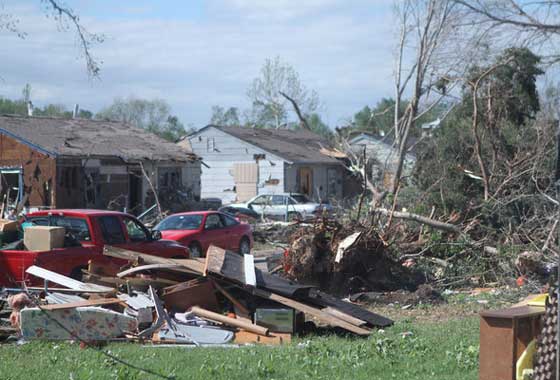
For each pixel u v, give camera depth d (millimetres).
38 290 11570
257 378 8305
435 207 21422
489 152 23828
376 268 17094
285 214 36438
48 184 32750
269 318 11266
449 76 28562
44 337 10250
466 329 11922
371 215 19578
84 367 8664
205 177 48031
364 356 9391
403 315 14062
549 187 20656
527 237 19469
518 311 7422
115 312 10648
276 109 78375
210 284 12008
